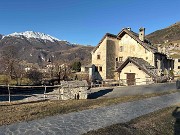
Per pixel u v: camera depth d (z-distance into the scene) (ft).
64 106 59.26
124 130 40.91
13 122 42.60
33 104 63.26
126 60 137.18
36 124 41.83
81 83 79.10
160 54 159.12
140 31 159.12
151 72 133.18
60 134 37.60
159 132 42.29
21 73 158.51
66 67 181.98
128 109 57.11
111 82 138.82
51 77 172.76
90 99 75.20
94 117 48.47
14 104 63.46
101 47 161.38
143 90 98.02
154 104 64.85
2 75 157.48
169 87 107.55
